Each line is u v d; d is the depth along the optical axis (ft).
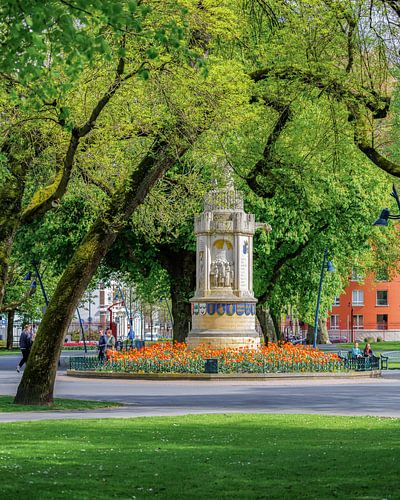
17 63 44.11
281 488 40.86
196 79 74.38
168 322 462.19
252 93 84.58
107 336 169.48
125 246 175.63
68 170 75.20
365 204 174.50
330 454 51.96
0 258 78.89
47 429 64.95
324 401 96.84
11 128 74.33
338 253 182.60
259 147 89.71
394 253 227.81
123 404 91.25
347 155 87.86
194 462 48.55
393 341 367.45
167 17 62.80
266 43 85.51
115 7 41.19
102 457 50.42
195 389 113.91
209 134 81.35
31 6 40.40
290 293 189.37
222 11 73.41
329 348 271.08
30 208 79.87
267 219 164.45
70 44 43.04
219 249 143.43
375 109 80.84
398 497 38.55
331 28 80.07
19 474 43.75
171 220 97.66
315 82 80.38
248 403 93.97
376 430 65.72
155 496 38.75
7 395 101.71
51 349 86.58
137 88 74.69
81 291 87.10
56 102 72.02
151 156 84.07
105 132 78.74
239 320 142.00
